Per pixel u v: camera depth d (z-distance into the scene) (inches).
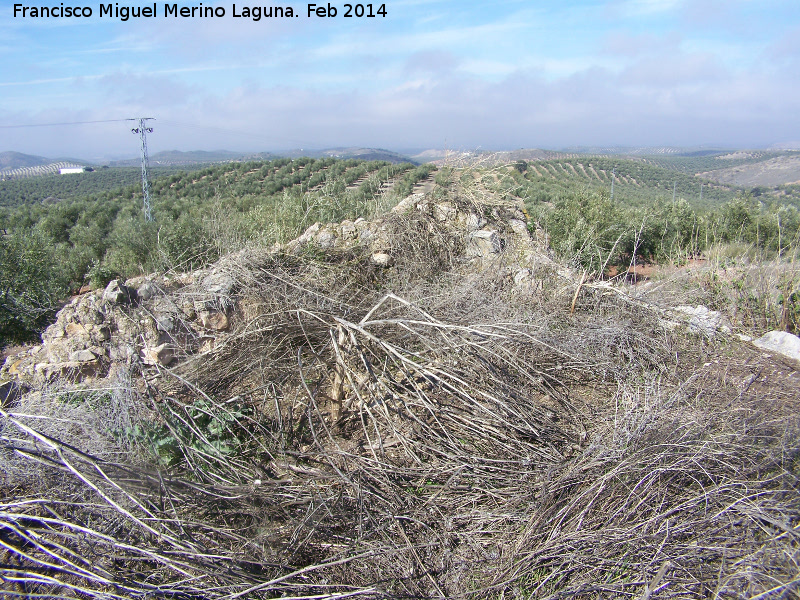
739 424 117.2
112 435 110.4
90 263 398.6
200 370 143.7
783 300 201.2
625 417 118.0
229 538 93.9
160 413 115.8
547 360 153.6
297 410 135.9
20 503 87.7
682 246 413.7
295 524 95.3
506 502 102.0
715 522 92.7
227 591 83.1
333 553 93.0
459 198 243.3
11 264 278.5
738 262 242.7
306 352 145.3
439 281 197.5
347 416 131.2
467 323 151.3
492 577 88.4
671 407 125.0
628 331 166.6
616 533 89.6
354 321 146.8
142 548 86.6
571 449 118.3
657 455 101.5
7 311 244.5
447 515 101.3
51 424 112.1
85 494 97.7
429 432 118.3
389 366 134.4
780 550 82.4
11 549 83.6
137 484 91.6
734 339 185.2
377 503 102.3
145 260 390.0
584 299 192.7
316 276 186.5
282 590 83.5
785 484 97.3
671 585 82.2
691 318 187.3
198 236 341.1
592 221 407.5
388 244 215.0
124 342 145.8
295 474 111.3
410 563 90.0
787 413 126.4
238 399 132.6
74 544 92.1
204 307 160.6
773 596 75.0
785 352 176.2
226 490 97.7
